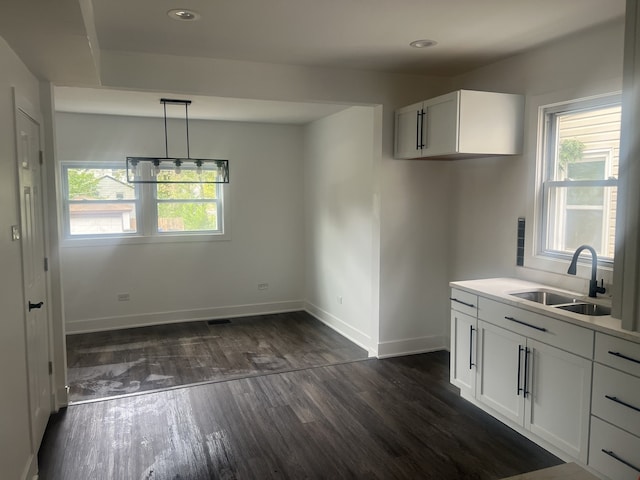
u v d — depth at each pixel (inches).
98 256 221.6
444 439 118.0
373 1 100.6
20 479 89.7
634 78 91.3
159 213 233.6
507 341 119.3
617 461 91.9
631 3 91.7
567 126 132.2
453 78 170.2
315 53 138.9
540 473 59.1
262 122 242.7
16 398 88.7
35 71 113.7
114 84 133.8
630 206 91.7
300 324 232.8
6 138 87.7
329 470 105.1
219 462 108.3
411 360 172.6
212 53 137.8
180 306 237.6
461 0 100.6
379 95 163.0
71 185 218.7
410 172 170.7
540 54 135.2
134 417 129.9
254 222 248.4
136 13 106.3
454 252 174.9
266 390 147.5
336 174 217.6
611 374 92.4
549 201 136.9
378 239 170.6
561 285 130.4
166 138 214.2
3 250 82.9
